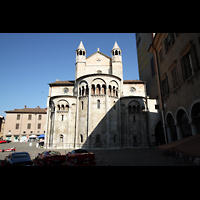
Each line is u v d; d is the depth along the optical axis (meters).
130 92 45.84
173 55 21.73
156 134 40.75
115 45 47.12
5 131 74.06
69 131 38.06
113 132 36.38
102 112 36.66
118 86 40.66
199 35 15.20
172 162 17.39
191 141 10.81
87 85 38.94
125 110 39.66
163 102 26.81
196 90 16.34
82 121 37.34
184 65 18.67
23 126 75.69
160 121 40.12
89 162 17.20
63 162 16.89
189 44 16.86
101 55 47.44
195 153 9.12
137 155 23.77
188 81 17.78
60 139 37.94
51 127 40.44
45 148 38.16
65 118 39.19
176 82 21.12
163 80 26.64
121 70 44.53
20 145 50.41
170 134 25.12
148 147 37.56
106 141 34.62
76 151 19.59
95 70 45.94
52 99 41.78
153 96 46.75
